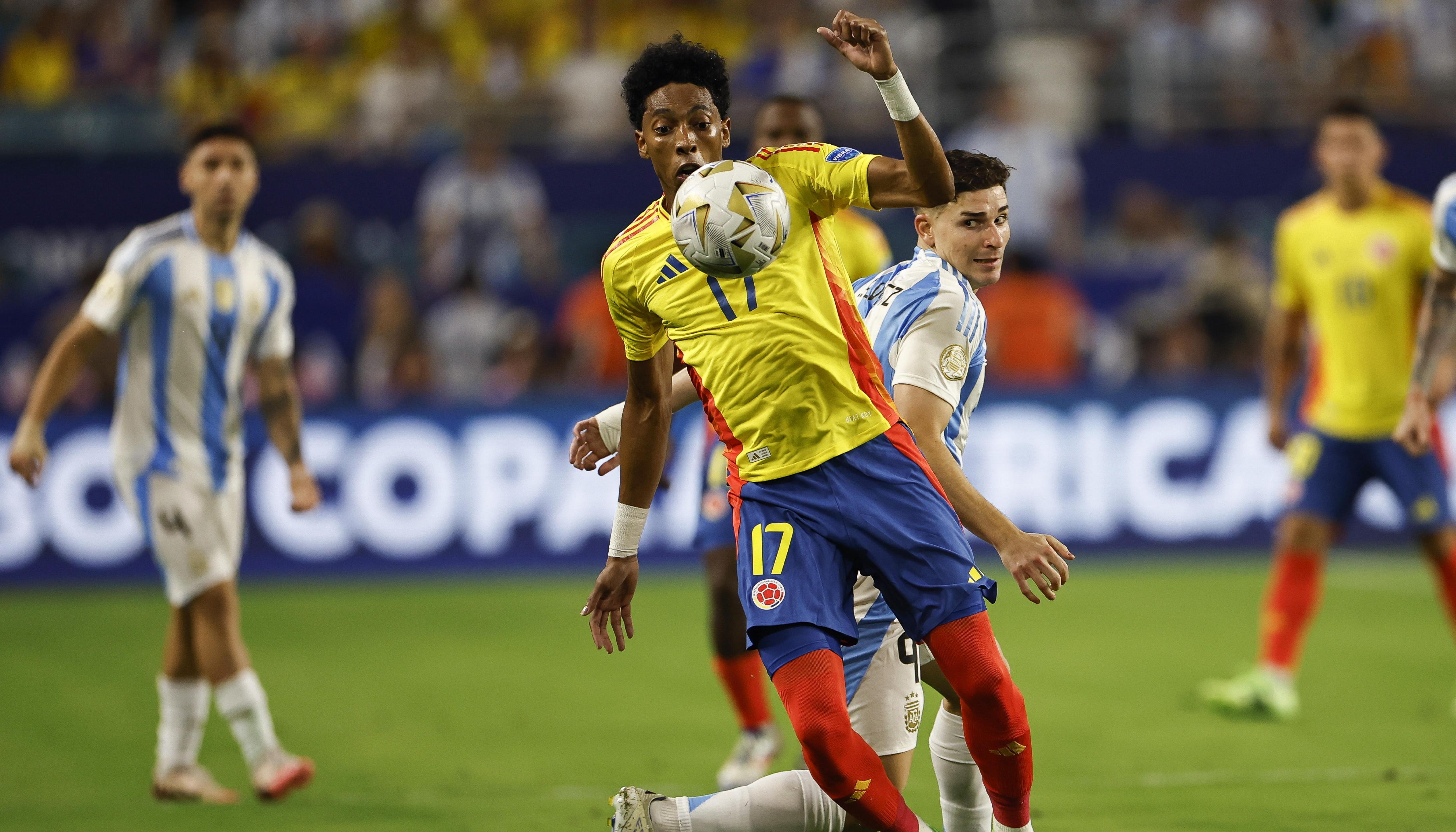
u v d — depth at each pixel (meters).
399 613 32.69
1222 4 50.62
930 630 12.02
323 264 41.59
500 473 36.97
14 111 45.88
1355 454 23.44
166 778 18.25
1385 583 36.09
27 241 43.06
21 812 17.45
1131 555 38.00
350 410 36.56
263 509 36.16
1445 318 19.62
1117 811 16.91
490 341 40.16
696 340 12.29
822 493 12.14
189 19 52.09
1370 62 48.41
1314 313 23.84
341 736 21.89
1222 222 45.22
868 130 46.09
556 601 34.09
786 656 11.94
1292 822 16.31
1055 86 47.53
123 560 35.69
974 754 12.26
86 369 37.81
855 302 12.56
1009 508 37.69
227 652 18.23
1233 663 27.19
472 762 20.22
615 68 47.41
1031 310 39.19
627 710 23.78
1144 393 38.28
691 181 11.70
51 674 26.42
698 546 19.28
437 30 50.47
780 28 50.78
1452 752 20.22
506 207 43.03
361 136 46.69
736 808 12.48
